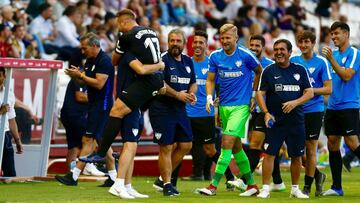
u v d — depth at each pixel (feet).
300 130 90.02
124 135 85.92
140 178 126.21
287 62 89.86
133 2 184.14
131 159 86.17
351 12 249.75
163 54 92.12
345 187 110.83
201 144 109.19
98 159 86.02
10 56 148.56
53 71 118.11
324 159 165.07
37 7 171.73
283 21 218.38
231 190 102.12
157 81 85.20
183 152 94.02
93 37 104.06
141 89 84.79
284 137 90.27
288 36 217.36
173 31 91.81
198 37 109.91
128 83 85.56
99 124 105.50
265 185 91.30
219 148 123.13
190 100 90.79
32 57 157.89
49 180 114.83
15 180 111.45
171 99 90.43
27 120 121.49
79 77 103.81
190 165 130.31
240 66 93.86
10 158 113.70
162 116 89.66
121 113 85.10
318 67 96.22
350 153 150.00
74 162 116.06
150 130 144.56
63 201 81.61
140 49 84.69
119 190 85.51
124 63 85.66
